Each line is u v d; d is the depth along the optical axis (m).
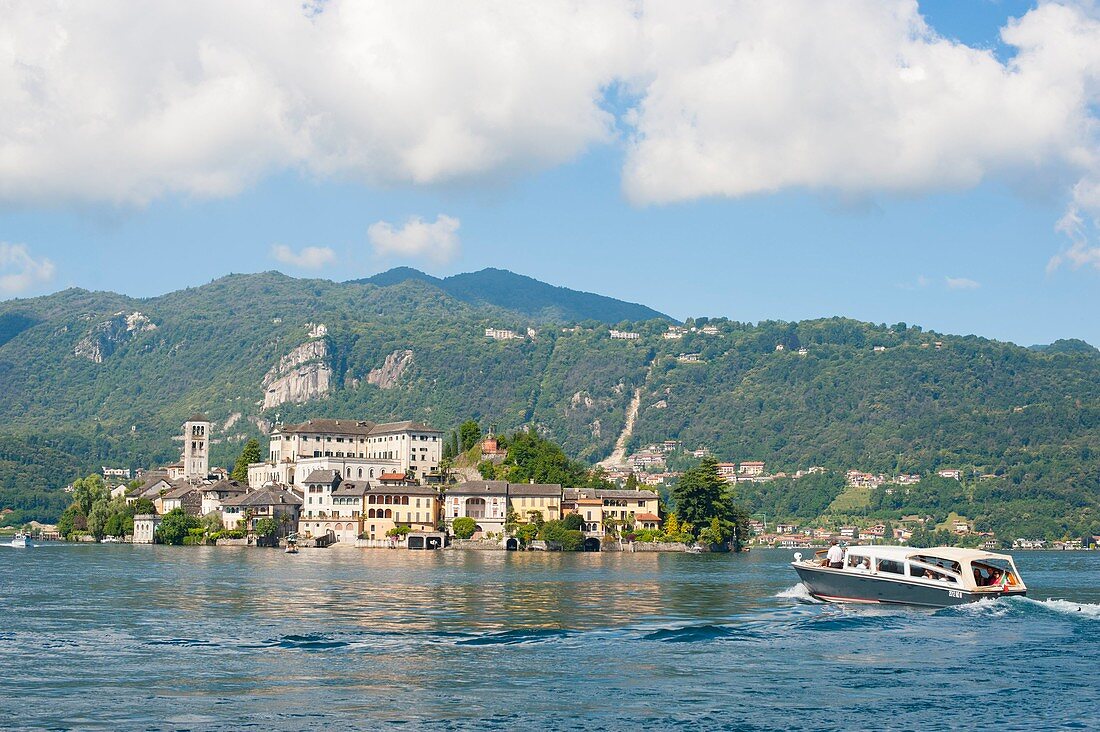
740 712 74.75
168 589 156.50
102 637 104.12
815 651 96.31
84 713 73.06
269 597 143.75
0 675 84.69
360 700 77.00
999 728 71.75
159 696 77.75
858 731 70.88
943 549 128.62
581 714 73.94
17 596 145.12
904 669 88.31
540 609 129.38
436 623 114.62
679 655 93.94
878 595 129.50
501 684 82.19
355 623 114.56
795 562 138.62
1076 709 76.25
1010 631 107.38
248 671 86.44
